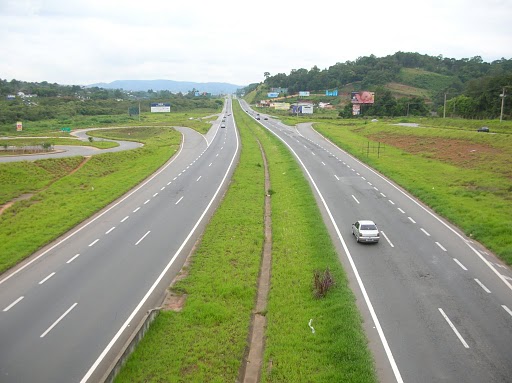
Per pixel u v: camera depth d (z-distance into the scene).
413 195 45.75
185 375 17.70
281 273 27.22
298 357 18.81
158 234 34.91
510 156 63.69
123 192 49.06
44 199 47.50
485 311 22.44
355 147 79.62
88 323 21.62
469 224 35.00
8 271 28.12
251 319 22.59
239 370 18.41
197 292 24.75
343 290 24.50
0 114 152.62
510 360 18.41
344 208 41.25
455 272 27.17
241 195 46.81
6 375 17.66
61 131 118.75
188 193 48.72
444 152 72.06
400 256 29.77
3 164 58.66
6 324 21.55
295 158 70.56
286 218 38.38
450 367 18.00
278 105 198.25
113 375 17.14
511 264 28.03
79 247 32.28
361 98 154.00
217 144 91.19
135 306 23.34
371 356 18.78
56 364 18.41
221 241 32.62
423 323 21.34
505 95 114.88
